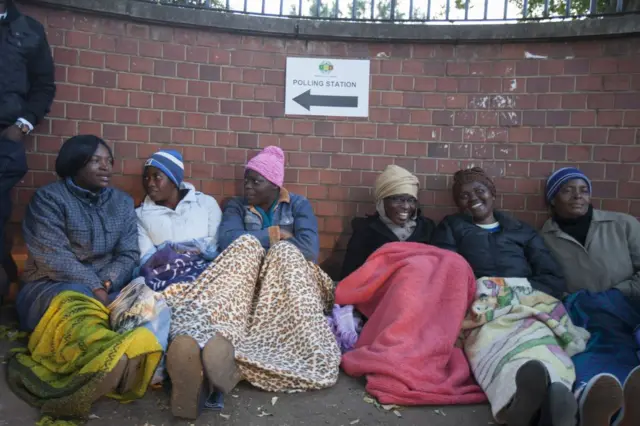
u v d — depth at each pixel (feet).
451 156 14.21
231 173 14.08
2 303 12.48
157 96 13.66
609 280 12.09
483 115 14.10
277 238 12.14
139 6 13.24
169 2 13.85
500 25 13.75
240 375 9.19
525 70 13.92
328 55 14.20
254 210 12.87
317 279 12.14
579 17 13.58
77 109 13.23
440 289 10.65
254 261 11.16
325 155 14.26
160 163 12.14
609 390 7.69
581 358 9.82
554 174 12.89
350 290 11.68
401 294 10.58
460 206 12.92
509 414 8.06
